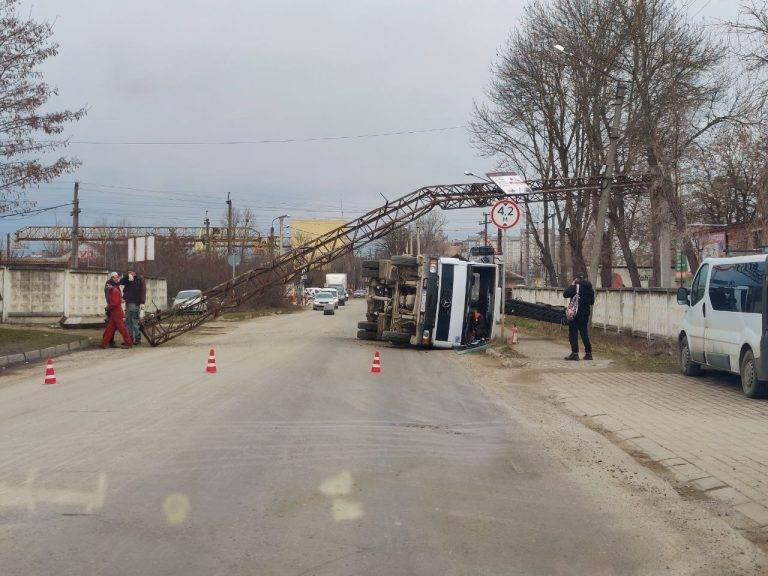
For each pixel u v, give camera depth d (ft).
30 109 64.69
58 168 66.85
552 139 119.65
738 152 71.56
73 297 93.86
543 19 113.19
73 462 24.81
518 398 41.78
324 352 66.69
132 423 31.60
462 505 20.90
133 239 99.55
